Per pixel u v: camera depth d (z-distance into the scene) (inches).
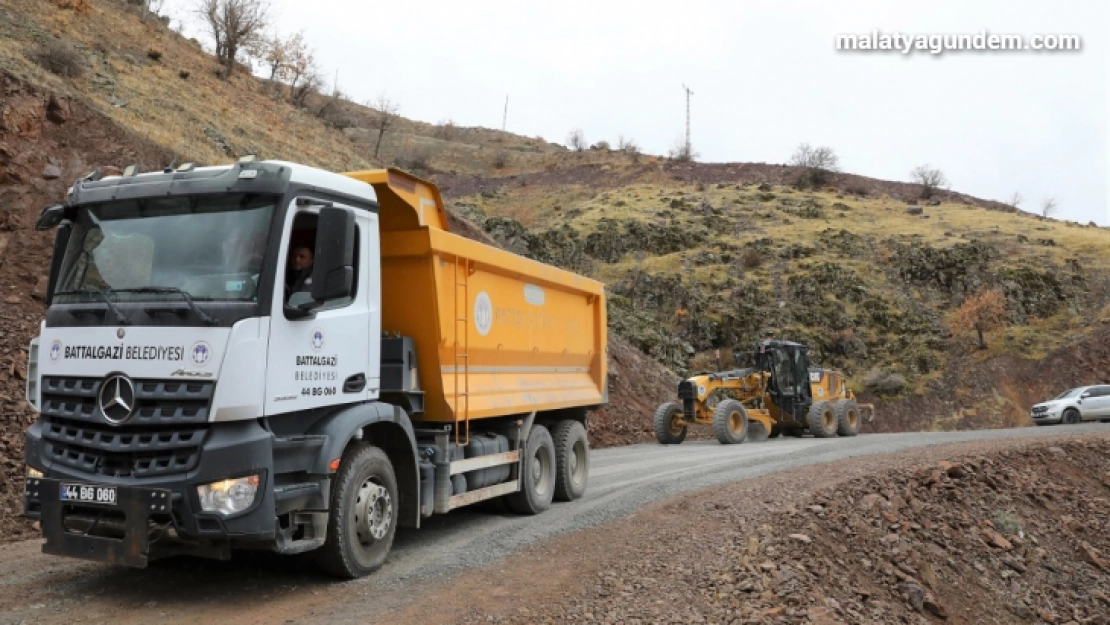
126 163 613.9
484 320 343.6
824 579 290.7
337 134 1355.8
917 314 1690.5
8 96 578.2
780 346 889.5
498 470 353.7
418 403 305.0
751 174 3036.4
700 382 820.0
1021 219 2267.5
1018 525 482.9
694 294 1660.9
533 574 267.4
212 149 832.3
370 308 268.8
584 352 456.1
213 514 208.4
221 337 213.6
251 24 1321.4
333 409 250.1
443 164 3353.8
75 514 221.5
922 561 366.0
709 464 569.6
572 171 3193.9
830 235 2009.1
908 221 2214.6
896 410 1427.2
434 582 254.7
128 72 926.4
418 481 284.8
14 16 863.7
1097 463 683.4
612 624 219.3
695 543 307.4
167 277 224.4
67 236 242.5
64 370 226.1
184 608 223.0
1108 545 525.0
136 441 212.5
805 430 931.3
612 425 828.0
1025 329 1588.3
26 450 232.4
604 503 403.9
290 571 262.5
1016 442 702.5
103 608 222.8
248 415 215.2
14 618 212.7
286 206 231.0
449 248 310.3
